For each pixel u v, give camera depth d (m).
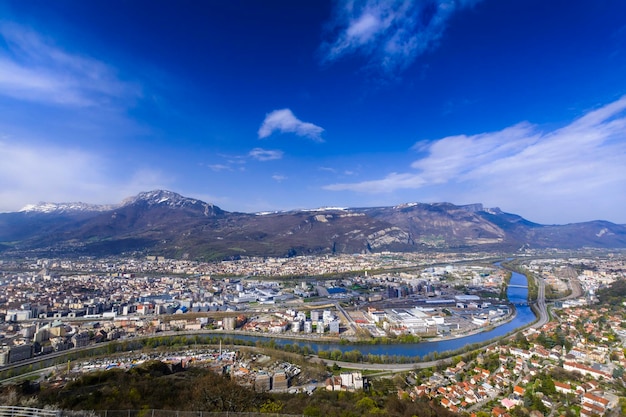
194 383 184.00
